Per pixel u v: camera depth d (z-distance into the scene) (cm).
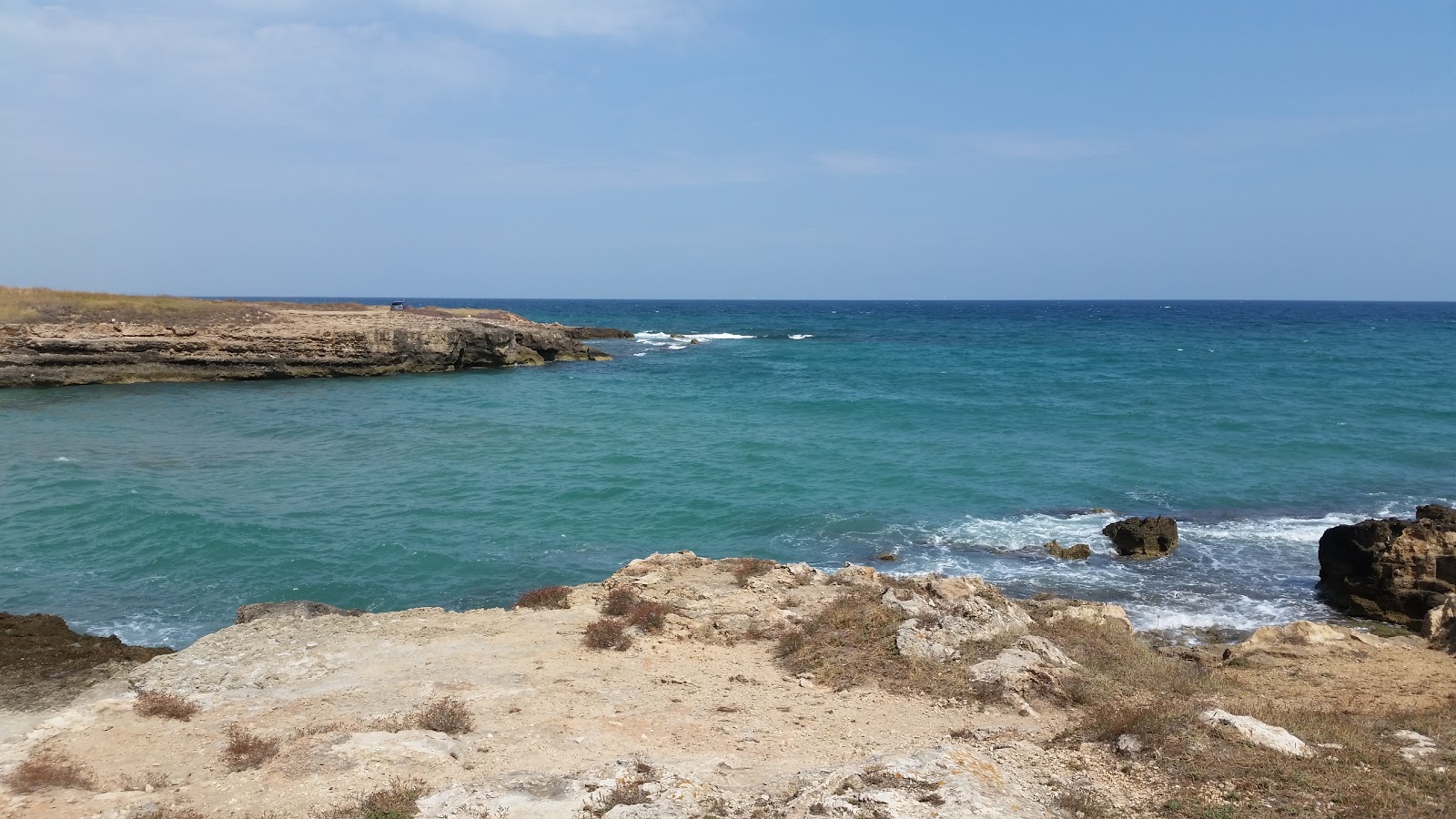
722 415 4262
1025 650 1328
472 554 2203
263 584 1958
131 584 1936
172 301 6000
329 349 5541
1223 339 10288
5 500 2486
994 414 4309
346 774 894
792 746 1024
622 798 817
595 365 6844
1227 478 3072
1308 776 860
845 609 1497
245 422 3894
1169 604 1989
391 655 1338
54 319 5031
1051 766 906
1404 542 1897
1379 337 10738
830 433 3791
